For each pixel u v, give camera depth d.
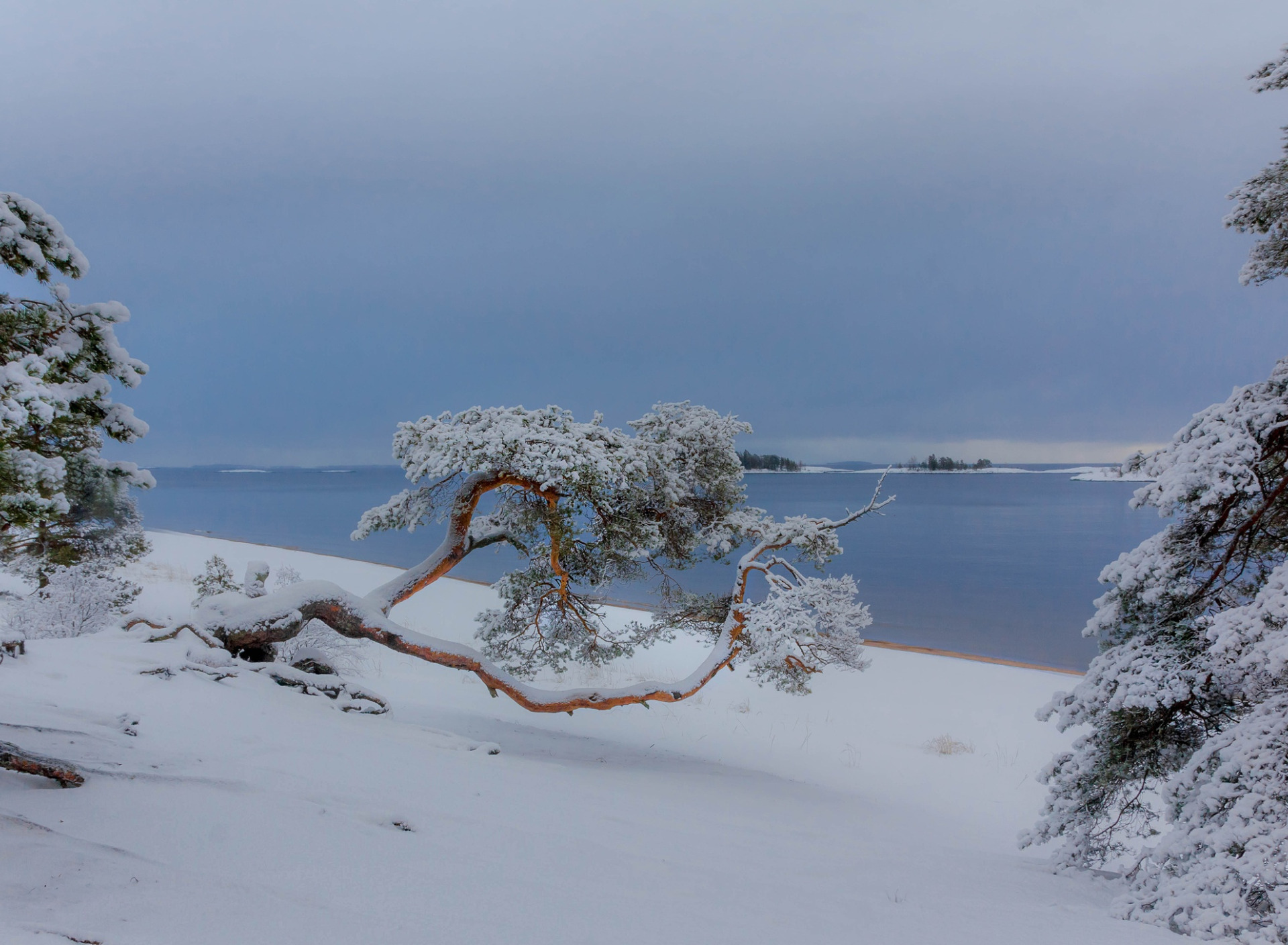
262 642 11.67
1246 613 6.15
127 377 4.74
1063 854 7.59
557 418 12.85
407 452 12.38
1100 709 7.53
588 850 5.38
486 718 14.67
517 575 14.23
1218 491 6.72
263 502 136.25
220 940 2.98
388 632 12.10
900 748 15.59
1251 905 5.05
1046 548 62.09
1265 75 7.19
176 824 4.33
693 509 14.73
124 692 7.90
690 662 22.61
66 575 14.76
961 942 4.40
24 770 4.70
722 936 3.96
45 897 3.12
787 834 7.60
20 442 3.94
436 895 3.91
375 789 5.97
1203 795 5.88
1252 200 7.50
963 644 27.44
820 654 13.40
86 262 4.68
